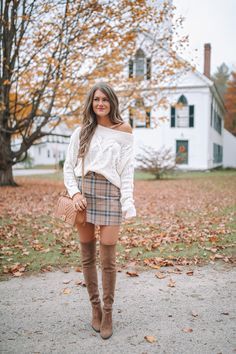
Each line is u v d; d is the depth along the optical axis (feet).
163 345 7.56
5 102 37.09
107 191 7.93
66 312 9.33
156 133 82.89
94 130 8.09
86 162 8.02
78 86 34.88
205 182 54.03
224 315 8.96
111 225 7.90
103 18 30.07
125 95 38.60
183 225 20.17
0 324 8.66
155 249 15.28
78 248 15.64
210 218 22.29
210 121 84.64
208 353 7.22
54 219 22.61
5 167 43.96
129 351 7.35
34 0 28.91
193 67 35.73
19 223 21.18
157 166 62.75
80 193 7.98
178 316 8.95
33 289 10.99
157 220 22.11
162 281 11.51
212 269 12.64
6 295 10.53
